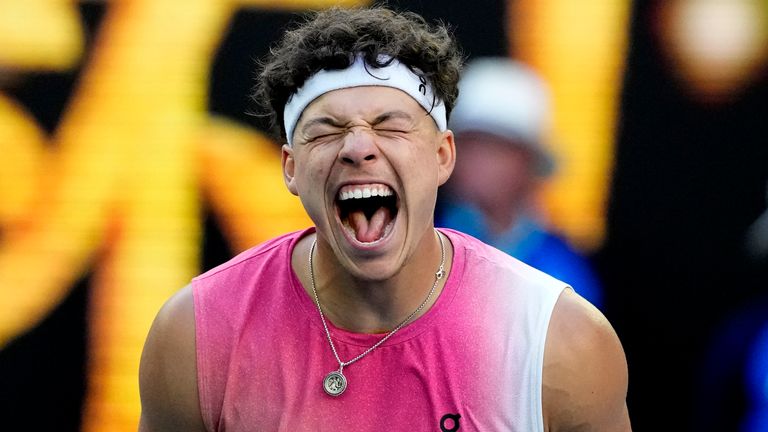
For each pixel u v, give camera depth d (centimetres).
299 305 715
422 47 690
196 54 1520
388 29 688
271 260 750
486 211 1502
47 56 1516
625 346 1509
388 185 686
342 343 700
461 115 1503
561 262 1499
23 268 1514
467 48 1508
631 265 1505
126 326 1520
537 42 1505
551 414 699
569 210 1502
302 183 698
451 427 683
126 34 1520
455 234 768
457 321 702
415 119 689
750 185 1497
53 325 1519
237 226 1520
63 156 1516
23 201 1515
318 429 686
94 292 1519
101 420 1517
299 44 693
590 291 1503
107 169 1518
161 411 739
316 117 681
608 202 1505
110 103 1520
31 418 1518
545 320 698
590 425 711
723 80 1499
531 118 1501
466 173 1505
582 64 1506
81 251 1519
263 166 1520
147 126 1519
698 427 1505
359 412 688
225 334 716
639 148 1505
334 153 675
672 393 1511
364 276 682
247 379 705
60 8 1515
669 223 1505
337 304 709
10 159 1512
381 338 698
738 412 1494
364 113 673
